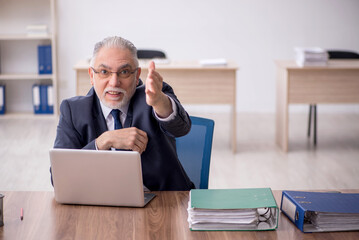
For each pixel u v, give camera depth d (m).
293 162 4.70
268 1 6.41
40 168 4.44
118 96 2.02
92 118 2.15
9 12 6.30
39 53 6.25
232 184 4.12
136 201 1.88
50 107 6.32
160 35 6.46
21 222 1.79
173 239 1.66
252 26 6.46
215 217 1.73
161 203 1.94
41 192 2.06
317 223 1.72
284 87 4.98
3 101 6.28
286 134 4.98
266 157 4.86
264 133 5.75
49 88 6.27
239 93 6.64
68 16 6.36
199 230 1.72
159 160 2.16
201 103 5.00
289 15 6.45
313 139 5.47
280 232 1.71
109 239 1.66
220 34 6.48
